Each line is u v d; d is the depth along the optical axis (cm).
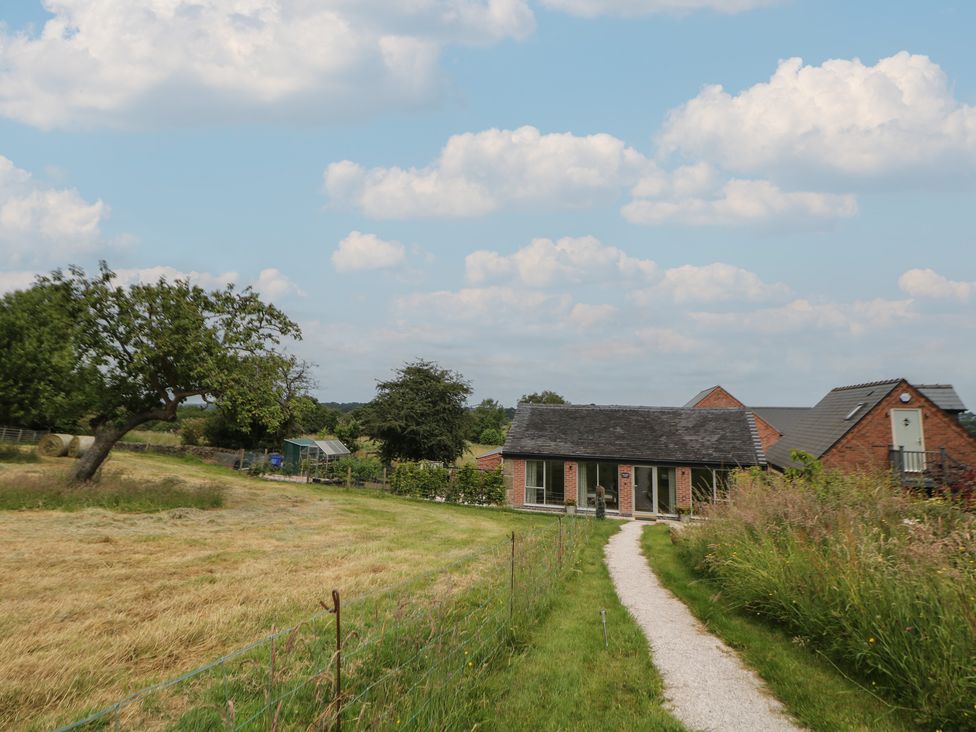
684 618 882
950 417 2509
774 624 820
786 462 2959
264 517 1930
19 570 1013
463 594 913
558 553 1191
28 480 1834
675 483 3075
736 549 1015
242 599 887
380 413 4594
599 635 773
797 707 555
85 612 798
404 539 1642
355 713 459
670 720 523
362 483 3612
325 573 1106
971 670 513
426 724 451
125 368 2034
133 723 477
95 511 1680
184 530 1564
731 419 3328
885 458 2495
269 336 2291
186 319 2023
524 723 507
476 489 3009
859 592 688
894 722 522
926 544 727
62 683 552
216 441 4612
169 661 631
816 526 968
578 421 3512
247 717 462
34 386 2716
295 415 2300
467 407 4950
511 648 697
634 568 1309
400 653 561
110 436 2092
